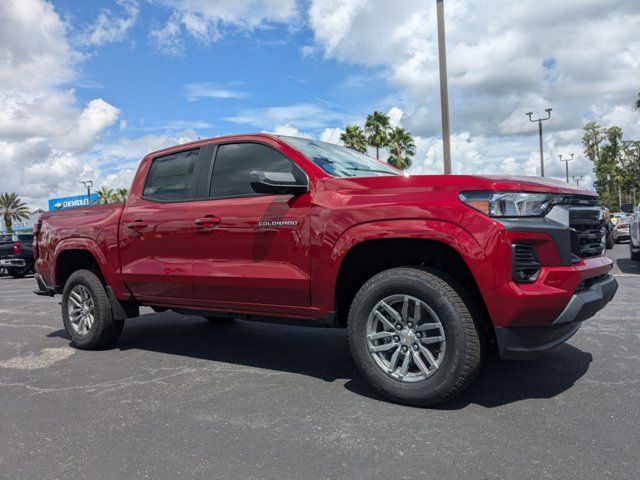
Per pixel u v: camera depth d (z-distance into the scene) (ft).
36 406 11.61
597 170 231.91
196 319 22.17
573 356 14.08
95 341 16.87
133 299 16.31
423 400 10.59
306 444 9.17
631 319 18.69
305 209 12.19
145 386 12.87
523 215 10.11
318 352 15.84
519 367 13.24
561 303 9.89
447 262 11.46
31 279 57.31
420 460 8.43
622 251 52.85
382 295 11.09
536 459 8.34
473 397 11.23
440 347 10.51
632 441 8.88
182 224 14.57
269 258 12.83
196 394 12.10
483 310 10.82
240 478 8.05
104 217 16.89
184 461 8.68
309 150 13.66
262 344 17.11
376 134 109.91
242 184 13.91
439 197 10.52
